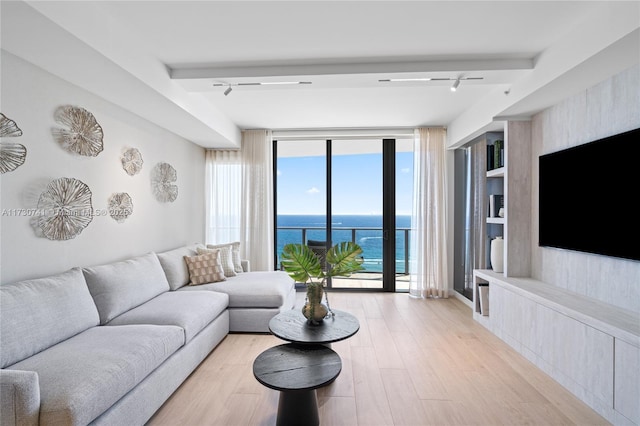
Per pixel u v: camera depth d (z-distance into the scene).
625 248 2.28
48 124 2.36
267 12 2.09
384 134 5.09
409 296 5.02
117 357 1.85
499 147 3.78
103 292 2.54
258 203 5.11
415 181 5.00
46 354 1.86
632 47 1.98
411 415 2.09
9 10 1.62
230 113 4.30
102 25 2.06
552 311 2.53
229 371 2.68
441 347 3.12
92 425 1.57
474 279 3.92
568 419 2.04
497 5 2.02
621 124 2.36
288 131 5.15
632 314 2.22
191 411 2.14
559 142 3.02
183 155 4.49
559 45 2.40
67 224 2.52
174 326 2.43
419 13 2.10
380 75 2.83
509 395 2.31
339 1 1.98
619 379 1.94
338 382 2.48
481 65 2.73
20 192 2.17
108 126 2.98
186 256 3.91
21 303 1.89
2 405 1.38
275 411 2.14
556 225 3.00
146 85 2.57
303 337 2.18
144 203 3.57
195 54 2.65
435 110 4.20
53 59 2.14
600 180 2.49
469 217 4.55
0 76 2.03
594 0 1.97
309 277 2.61
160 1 1.97
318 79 2.91
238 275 4.28
